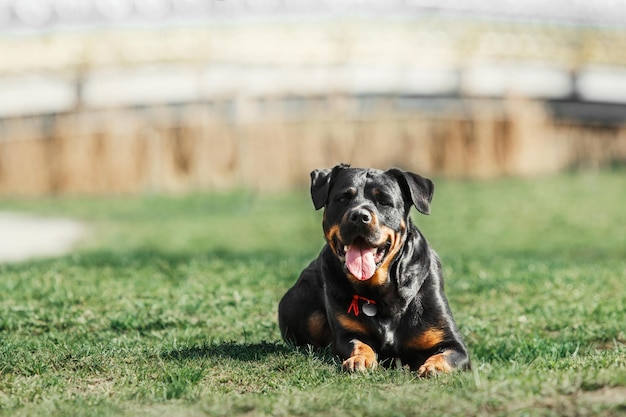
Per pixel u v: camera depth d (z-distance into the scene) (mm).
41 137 27375
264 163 26297
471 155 26531
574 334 7676
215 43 28328
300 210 22375
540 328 8062
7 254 16656
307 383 5484
